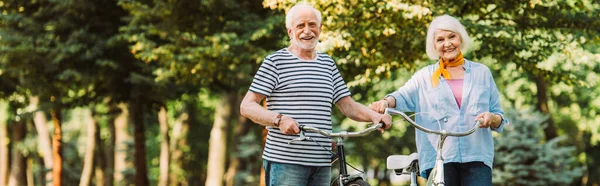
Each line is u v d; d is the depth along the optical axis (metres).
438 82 5.91
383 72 13.55
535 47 13.83
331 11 12.27
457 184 5.94
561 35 13.73
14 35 16.55
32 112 19.75
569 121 24.36
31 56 16.80
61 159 22.20
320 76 5.60
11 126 28.02
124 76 18.08
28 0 17.61
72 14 17.27
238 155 25.17
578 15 13.82
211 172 23.89
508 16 13.93
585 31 13.91
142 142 19.41
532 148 17.08
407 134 27.16
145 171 19.55
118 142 28.55
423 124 5.96
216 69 15.09
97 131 28.28
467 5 13.43
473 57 14.20
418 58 13.55
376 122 5.64
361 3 12.16
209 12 15.31
